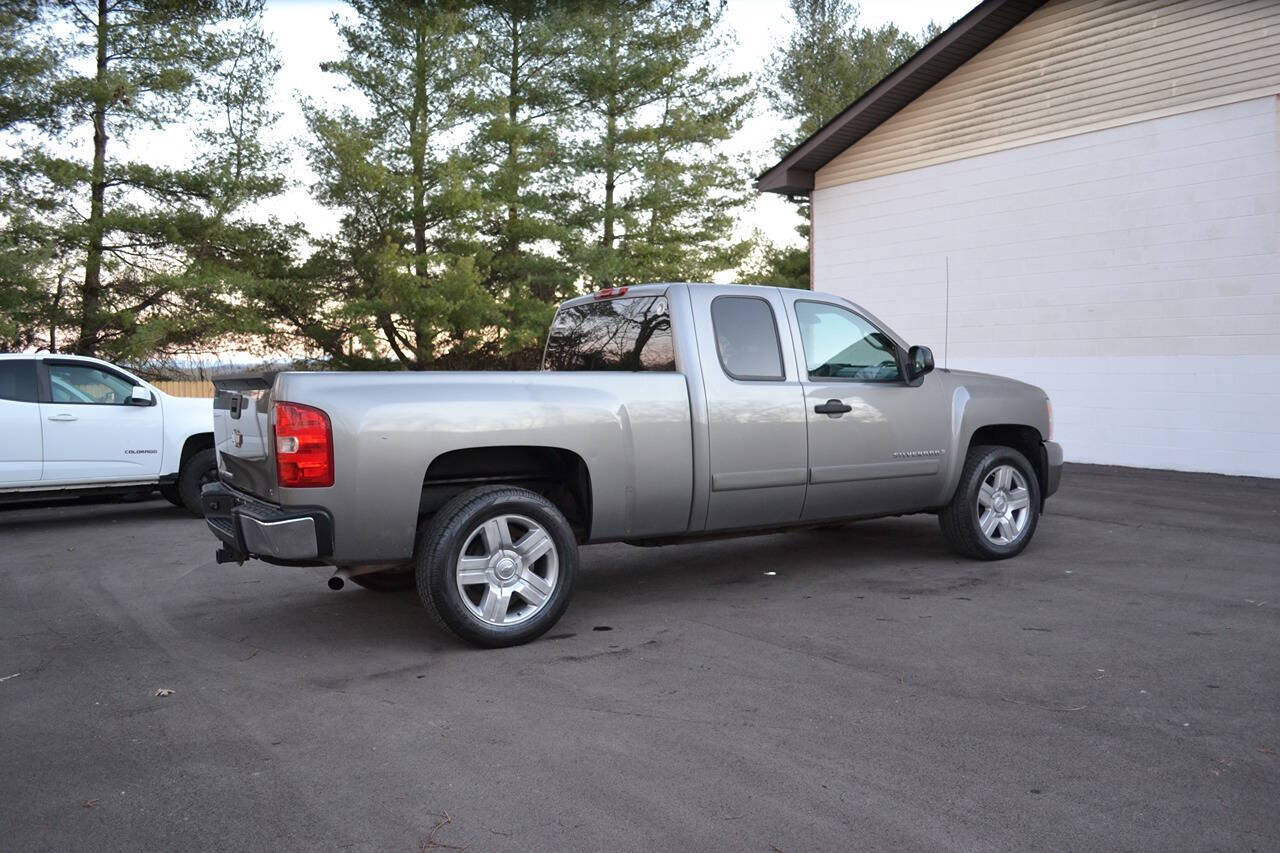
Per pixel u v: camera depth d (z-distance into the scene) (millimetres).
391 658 4930
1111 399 12766
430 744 3754
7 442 9242
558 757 3598
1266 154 11219
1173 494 10164
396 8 21109
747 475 5828
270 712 4156
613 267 24812
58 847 2982
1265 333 11289
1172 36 12016
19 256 15750
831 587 6305
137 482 9953
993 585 6262
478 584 5043
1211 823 3004
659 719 3967
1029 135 13594
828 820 3064
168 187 18422
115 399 9945
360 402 4746
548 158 24000
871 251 15852
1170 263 12125
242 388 5172
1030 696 4148
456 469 5363
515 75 24719
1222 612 5504
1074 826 2998
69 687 4566
